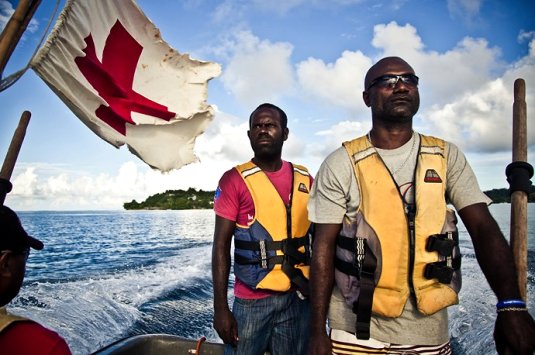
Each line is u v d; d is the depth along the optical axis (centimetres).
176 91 268
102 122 237
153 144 260
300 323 267
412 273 177
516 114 176
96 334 650
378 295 180
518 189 167
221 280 265
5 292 121
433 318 182
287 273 260
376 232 180
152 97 258
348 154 192
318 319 182
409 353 181
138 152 254
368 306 179
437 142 189
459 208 181
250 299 261
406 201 182
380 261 179
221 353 291
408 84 185
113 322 710
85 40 222
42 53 201
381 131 191
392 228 179
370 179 184
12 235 121
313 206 198
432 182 179
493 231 170
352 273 186
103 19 232
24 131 185
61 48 208
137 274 1210
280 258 262
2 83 179
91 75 227
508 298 156
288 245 264
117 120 244
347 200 190
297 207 276
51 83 207
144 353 290
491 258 165
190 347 296
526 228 165
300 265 268
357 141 197
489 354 550
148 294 909
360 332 181
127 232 3288
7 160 178
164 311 786
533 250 1359
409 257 177
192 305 831
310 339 182
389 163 186
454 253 182
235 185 274
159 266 1376
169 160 265
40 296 862
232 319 262
